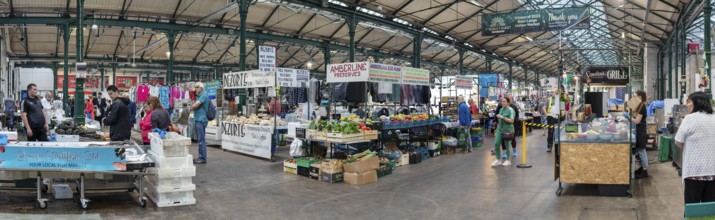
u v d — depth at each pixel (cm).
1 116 1191
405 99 1144
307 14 2089
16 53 2531
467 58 3709
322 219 529
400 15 2119
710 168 423
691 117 433
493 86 2283
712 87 1187
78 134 909
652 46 2781
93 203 577
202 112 939
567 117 1161
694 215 344
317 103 1495
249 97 1456
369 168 770
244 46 1451
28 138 782
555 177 681
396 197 646
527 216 543
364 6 1950
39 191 544
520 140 1552
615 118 976
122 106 748
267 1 1702
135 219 512
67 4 1717
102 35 2298
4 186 588
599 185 650
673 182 736
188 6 1853
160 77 3656
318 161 802
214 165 915
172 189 571
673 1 1648
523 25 1767
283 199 629
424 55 3281
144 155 578
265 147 991
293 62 3259
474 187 718
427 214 553
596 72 1452
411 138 1077
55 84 2789
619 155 636
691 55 1493
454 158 1080
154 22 1956
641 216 538
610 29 2823
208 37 2438
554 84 1898
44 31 2184
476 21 2359
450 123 1261
